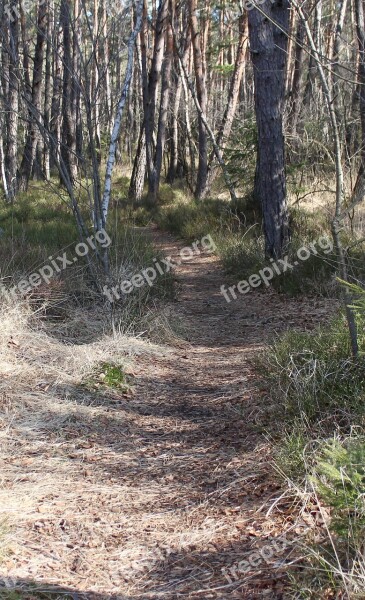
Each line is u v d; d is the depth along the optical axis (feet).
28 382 18.66
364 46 18.07
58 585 10.41
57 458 14.92
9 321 21.50
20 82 26.05
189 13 63.72
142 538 11.82
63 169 26.63
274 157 33.60
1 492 13.21
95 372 19.77
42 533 11.93
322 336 18.47
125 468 14.56
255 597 9.78
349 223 29.68
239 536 11.52
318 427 14.43
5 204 57.11
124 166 99.55
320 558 9.41
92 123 26.81
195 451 15.20
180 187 81.15
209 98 99.71
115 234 31.55
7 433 15.84
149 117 70.03
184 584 10.44
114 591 10.36
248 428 16.01
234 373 20.45
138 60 97.60
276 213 33.88
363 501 9.77
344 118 19.20
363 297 13.07
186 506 12.82
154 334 24.13
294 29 45.34
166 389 19.57
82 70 27.55
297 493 11.78
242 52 61.87
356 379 15.57
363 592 8.83
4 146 70.33
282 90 33.53
